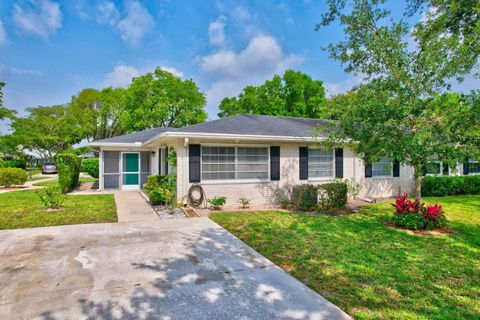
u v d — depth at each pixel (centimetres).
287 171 1032
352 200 1083
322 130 738
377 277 395
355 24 673
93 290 347
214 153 949
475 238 587
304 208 894
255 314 294
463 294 347
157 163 1373
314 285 369
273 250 506
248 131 952
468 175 1341
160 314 294
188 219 756
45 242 542
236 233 621
